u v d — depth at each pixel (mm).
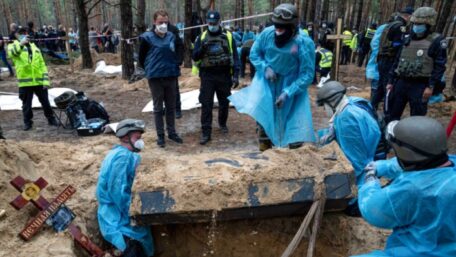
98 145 5473
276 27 3650
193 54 5375
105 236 3287
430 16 4430
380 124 3480
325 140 3652
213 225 3316
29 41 6348
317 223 2941
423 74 4613
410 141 1938
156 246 3592
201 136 6039
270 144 4375
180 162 3371
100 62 13898
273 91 4004
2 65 15336
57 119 7207
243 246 3516
